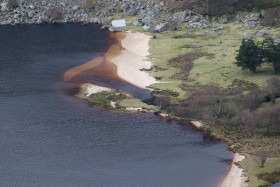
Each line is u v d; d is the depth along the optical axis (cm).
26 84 16162
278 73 15688
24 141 12225
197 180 10588
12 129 12862
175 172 10912
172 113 13912
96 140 12344
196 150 11894
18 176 10688
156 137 12556
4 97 15012
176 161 11388
